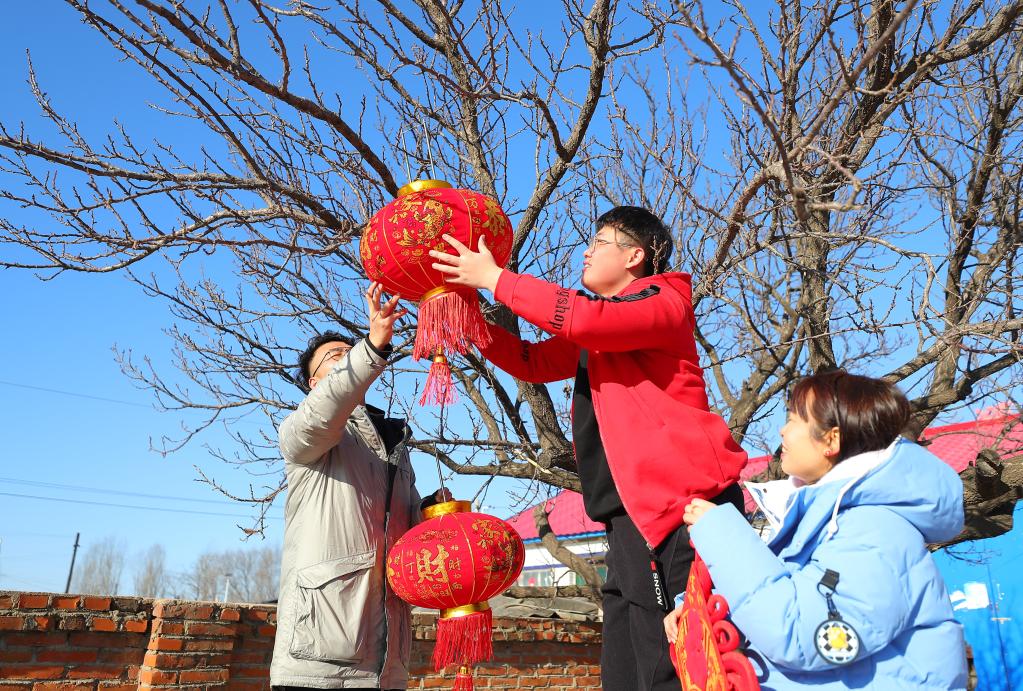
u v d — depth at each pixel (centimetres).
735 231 393
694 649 187
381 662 288
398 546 283
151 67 385
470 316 253
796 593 175
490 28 467
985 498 612
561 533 1420
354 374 275
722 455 224
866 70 491
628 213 266
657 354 238
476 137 518
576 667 784
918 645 175
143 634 564
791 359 628
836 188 505
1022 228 500
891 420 197
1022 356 422
